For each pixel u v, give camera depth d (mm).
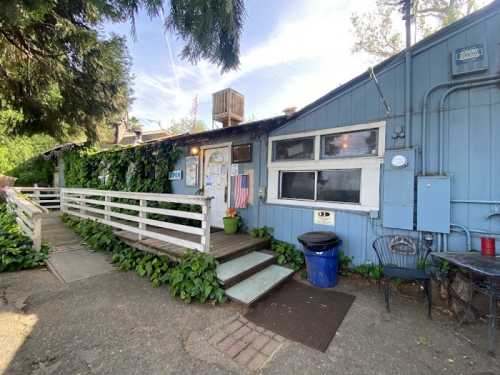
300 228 4418
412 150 3299
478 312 2686
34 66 4703
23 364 1962
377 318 2684
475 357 2086
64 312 2752
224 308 2889
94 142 8930
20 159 12477
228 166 5535
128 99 7406
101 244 5090
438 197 3127
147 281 3635
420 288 3318
